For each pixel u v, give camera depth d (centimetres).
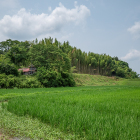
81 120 521
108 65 9669
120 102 964
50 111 648
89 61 8462
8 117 659
